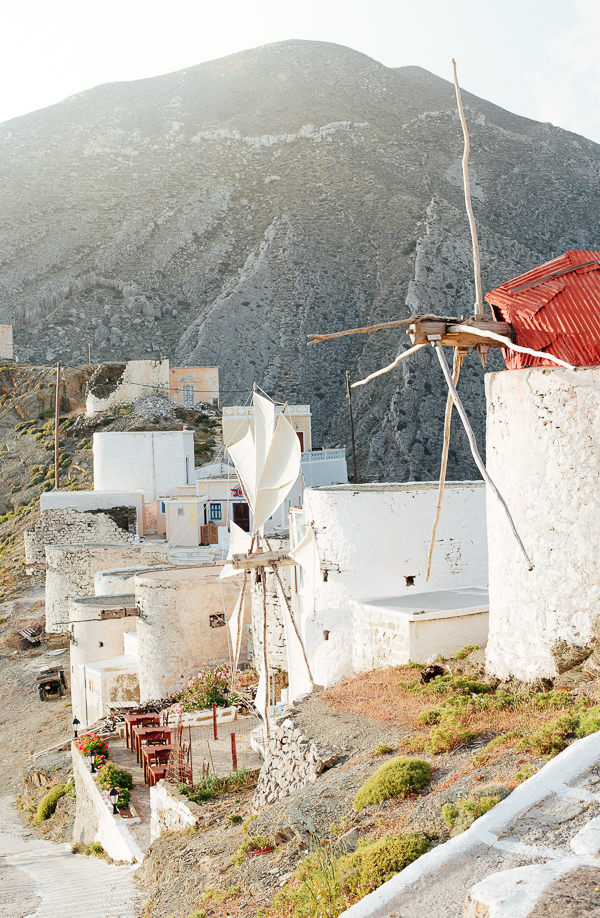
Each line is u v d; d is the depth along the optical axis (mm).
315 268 142125
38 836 24516
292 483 19734
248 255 154875
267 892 9195
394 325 11656
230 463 55500
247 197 178125
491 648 12758
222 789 15828
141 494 48719
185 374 73312
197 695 23984
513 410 11930
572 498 11172
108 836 18453
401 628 16016
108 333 133375
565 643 11273
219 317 130500
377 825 9055
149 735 21344
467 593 18594
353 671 18125
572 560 11188
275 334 129500
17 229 161375
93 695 28938
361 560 18719
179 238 161625
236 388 118625
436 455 100500
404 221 147125
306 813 10258
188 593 26734
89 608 31219
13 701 37625
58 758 29984
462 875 6793
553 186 181125
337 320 131000
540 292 11891
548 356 10484
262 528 20516
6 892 15359
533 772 8508
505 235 152125
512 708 11227
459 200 167625
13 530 62406
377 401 106188
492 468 12500
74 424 73250
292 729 13258
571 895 5801
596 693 10172
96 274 149125
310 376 119875
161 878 12227
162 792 16141
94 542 46406
